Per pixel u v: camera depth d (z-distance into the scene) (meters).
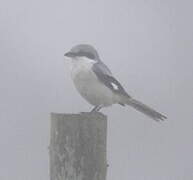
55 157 9.31
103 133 9.38
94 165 9.30
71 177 9.27
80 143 9.29
